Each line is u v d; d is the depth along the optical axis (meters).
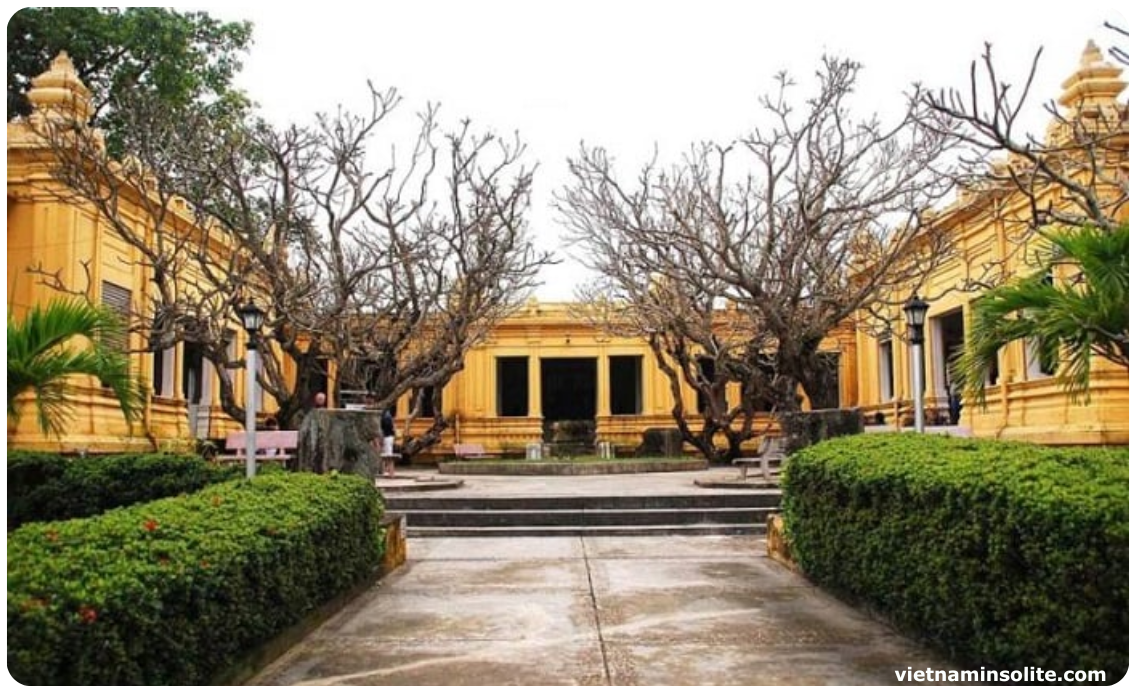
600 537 11.53
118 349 7.81
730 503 12.59
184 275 20.00
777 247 17.53
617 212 19.97
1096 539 4.09
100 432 15.98
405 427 25.97
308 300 16.59
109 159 16.09
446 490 14.62
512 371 32.91
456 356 18.23
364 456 12.80
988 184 15.50
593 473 19.89
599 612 7.07
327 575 6.86
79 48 19.11
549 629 6.51
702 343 20.59
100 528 4.87
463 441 30.16
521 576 8.75
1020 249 15.34
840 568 7.34
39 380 6.73
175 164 15.21
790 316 14.67
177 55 20.02
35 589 3.70
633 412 32.50
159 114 15.51
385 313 17.61
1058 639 4.30
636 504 12.52
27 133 15.73
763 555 9.98
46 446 14.48
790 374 15.27
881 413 23.95
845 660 5.62
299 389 16.27
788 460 9.20
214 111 20.69
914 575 5.86
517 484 16.38
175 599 4.38
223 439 21.14
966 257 17.45
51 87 16.02
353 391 17.92
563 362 33.34
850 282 17.12
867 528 6.70
